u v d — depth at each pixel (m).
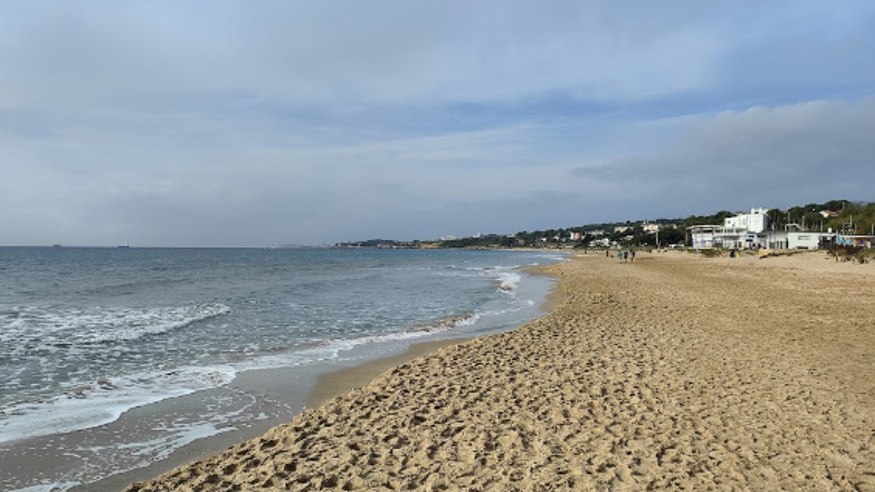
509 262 72.75
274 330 13.83
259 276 37.00
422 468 4.76
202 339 12.38
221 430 6.39
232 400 7.61
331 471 4.74
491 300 21.56
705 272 36.47
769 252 59.53
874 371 8.12
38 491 4.77
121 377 8.80
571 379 7.82
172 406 7.30
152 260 71.56
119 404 7.36
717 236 97.50
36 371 9.15
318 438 5.63
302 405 7.39
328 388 8.24
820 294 19.83
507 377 8.02
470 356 9.62
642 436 5.48
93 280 31.25
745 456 4.94
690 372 8.16
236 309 17.80
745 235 89.62
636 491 4.24
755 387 7.27
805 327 12.34
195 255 104.75
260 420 6.77
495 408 6.51
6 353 10.45
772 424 5.79
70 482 4.96
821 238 72.25
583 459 4.90
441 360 9.34
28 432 6.23
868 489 4.26
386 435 5.64
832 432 5.53
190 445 5.90
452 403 6.73
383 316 16.77
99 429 6.37
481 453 5.08
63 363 9.75
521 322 15.41
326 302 20.52
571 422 5.95
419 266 58.12
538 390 7.27
